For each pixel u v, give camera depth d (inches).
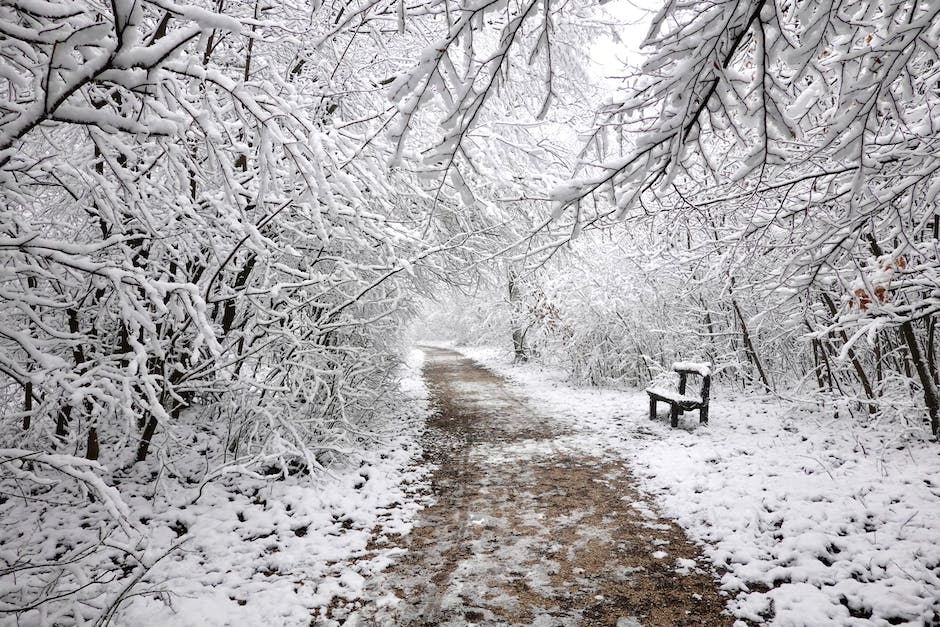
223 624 116.8
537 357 633.6
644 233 325.1
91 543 150.0
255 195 181.5
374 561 146.1
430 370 661.3
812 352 304.2
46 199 183.9
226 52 215.9
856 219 134.0
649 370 406.9
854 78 90.6
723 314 339.9
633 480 208.1
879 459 191.6
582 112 282.5
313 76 234.2
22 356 181.0
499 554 149.3
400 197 243.6
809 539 142.6
